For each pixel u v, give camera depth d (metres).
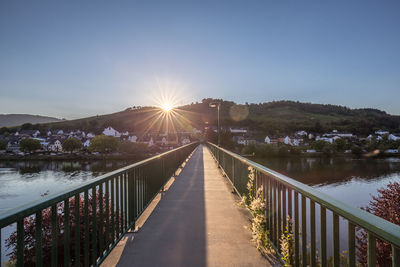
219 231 3.85
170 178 8.86
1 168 72.94
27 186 45.69
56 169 70.38
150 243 3.41
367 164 73.31
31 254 4.91
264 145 94.81
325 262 1.73
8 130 190.25
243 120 179.12
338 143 103.44
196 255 3.06
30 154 109.38
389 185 7.25
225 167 9.09
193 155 21.28
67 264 2.00
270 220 3.22
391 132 138.75
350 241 1.40
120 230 3.48
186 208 5.12
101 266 2.79
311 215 1.95
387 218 7.02
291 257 2.49
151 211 4.91
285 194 2.73
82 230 5.16
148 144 132.00
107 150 112.06
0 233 1.32
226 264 2.84
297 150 100.00
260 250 3.18
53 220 1.87
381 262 5.07
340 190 42.78
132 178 3.93
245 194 5.07
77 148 115.69
